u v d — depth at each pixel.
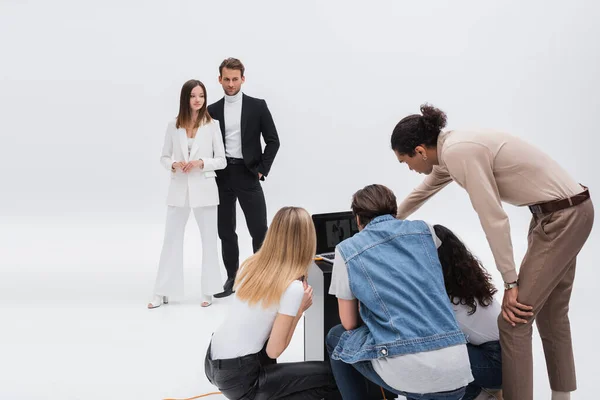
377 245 2.28
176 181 4.22
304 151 6.69
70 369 3.31
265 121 4.42
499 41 6.57
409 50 6.64
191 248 6.05
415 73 6.67
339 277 2.30
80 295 4.59
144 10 6.61
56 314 4.18
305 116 6.66
